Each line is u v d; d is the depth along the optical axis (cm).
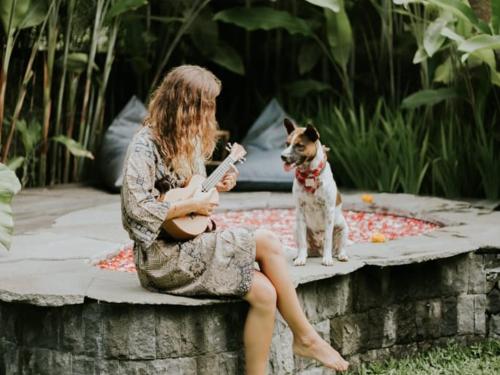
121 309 294
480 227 428
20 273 331
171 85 293
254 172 582
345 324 347
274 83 732
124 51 674
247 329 295
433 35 544
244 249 291
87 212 485
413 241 391
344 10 626
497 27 514
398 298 365
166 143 294
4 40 567
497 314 384
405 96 656
